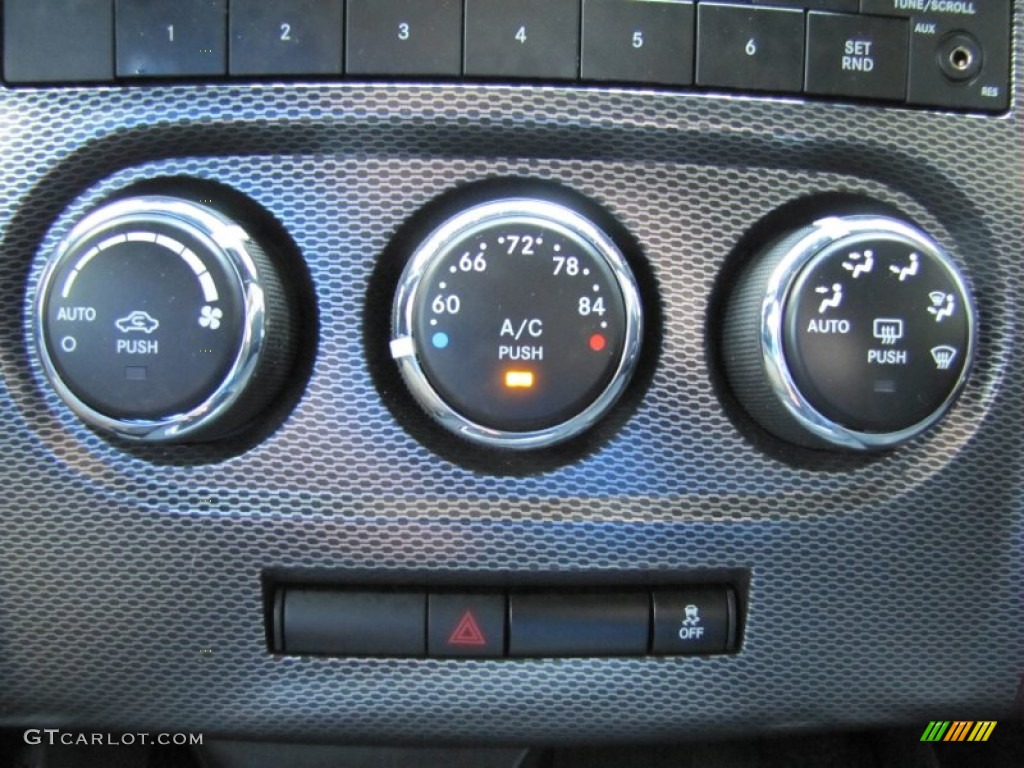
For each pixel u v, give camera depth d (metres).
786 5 0.57
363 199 0.56
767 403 0.54
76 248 0.51
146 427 0.51
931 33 0.59
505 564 0.57
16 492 0.58
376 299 0.56
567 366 0.52
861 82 0.58
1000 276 0.60
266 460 0.56
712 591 0.59
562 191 0.57
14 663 0.59
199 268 0.51
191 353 0.51
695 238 0.57
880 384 0.52
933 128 0.59
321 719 0.60
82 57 0.56
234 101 0.56
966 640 0.61
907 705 0.62
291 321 0.55
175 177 0.57
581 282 0.52
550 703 0.60
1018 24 0.60
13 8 0.57
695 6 0.57
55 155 0.57
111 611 0.58
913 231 0.53
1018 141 0.60
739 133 0.57
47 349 0.51
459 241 0.52
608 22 0.56
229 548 0.57
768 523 0.58
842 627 0.60
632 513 0.57
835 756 0.79
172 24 0.56
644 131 0.57
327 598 0.58
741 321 0.55
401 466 0.56
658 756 0.76
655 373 0.57
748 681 0.60
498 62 0.56
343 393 0.56
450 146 0.57
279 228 0.56
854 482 0.59
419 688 0.59
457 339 0.52
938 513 0.60
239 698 0.59
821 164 0.59
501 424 0.52
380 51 0.56
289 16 0.56
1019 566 0.61
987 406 0.60
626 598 0.59
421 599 0.58
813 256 0.52
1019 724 0.72
